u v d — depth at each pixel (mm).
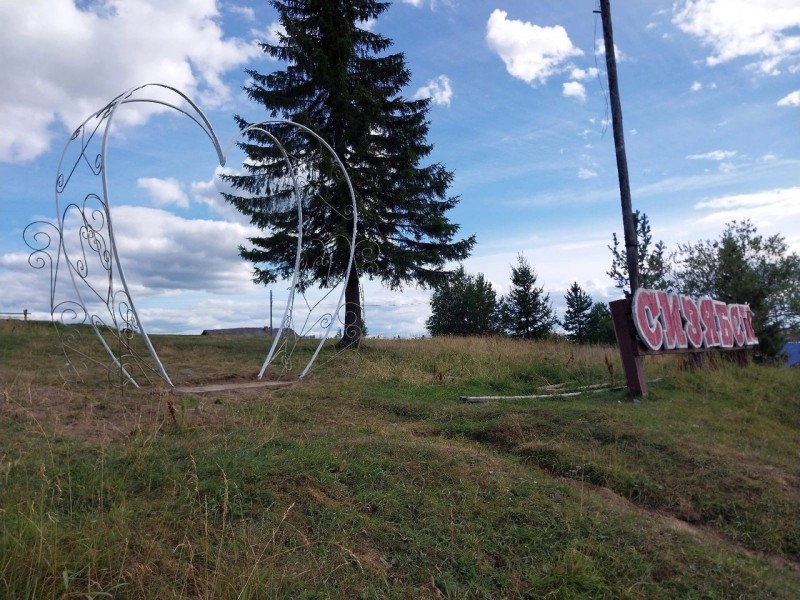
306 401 8820
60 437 5820
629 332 11266
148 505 4508
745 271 22500
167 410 7230
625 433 7910
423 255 15883
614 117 14258
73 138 8750
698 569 5055
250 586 3752
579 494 5980
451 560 4562
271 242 15422
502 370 12969
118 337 8938
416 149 15648
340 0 15289
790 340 23234
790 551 5957
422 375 11938
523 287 36656
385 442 6453
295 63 15297
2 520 3957
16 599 3375
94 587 3566
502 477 5996
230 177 15227
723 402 11523
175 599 3600
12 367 9969
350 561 4281
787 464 7793
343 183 14711
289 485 5059
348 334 15266
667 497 6543
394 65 15797
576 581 4559
